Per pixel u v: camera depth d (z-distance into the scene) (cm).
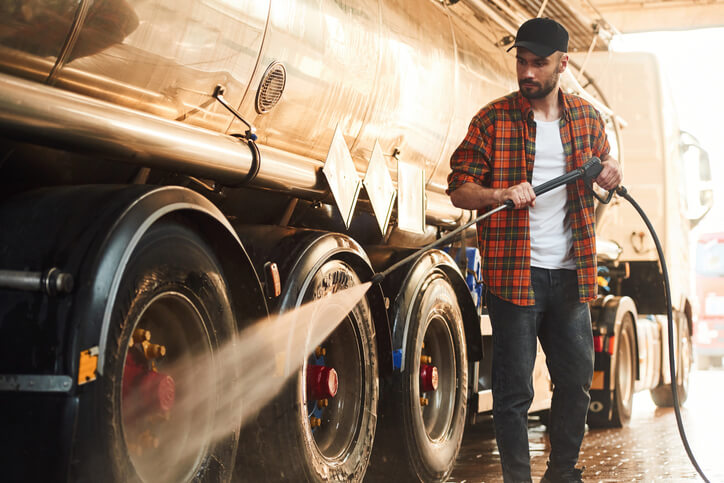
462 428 489
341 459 366
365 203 420
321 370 345
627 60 998
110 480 226
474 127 371
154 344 257
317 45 361
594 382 782
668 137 998
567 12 756
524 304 356
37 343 217
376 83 418
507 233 360
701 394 1283
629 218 989
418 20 472
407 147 471
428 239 531
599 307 803
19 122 227
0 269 222
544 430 791
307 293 338
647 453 619
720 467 555
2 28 227
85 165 271
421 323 438
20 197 241
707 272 2020
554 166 366
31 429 214
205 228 274
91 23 249
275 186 342
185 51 289
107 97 270
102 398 222
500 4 581
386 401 420
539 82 355
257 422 323
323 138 391
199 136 297
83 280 222
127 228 233
